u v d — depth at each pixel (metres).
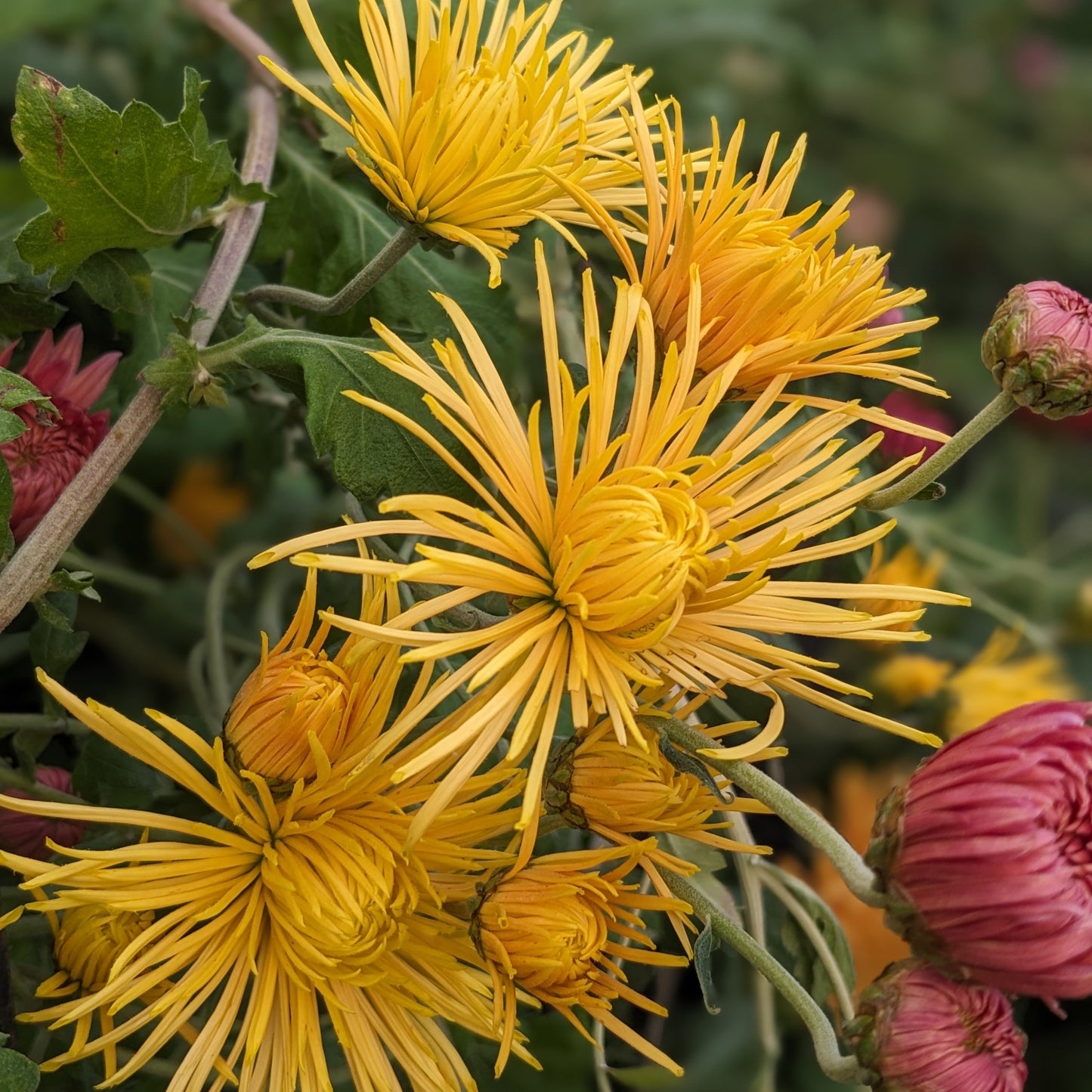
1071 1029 0.52
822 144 0.82
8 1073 0.31
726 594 0.30
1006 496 0.67
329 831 0.31
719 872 0.41
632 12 0.58
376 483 0.33
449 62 0.32
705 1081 0.45
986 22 0.95
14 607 0.32
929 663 0.47
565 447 0.30
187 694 0.47
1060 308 0.32
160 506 0.48
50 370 0.35
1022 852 0.29
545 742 0.29
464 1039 0.38
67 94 0.33
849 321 0.32
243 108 0.43
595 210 0.32
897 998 0.30
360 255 0.39
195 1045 0.30
